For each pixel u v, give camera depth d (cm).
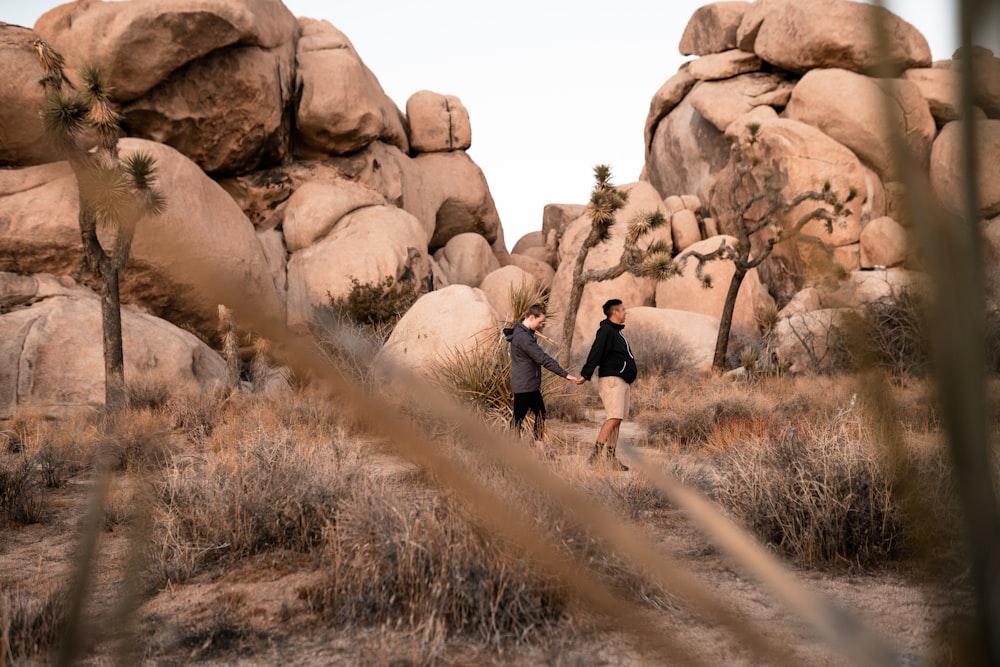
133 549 35
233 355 1371
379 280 2669
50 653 254
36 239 1934
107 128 870
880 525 413
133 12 2320
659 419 998
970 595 22
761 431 745
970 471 22
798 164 2731
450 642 293
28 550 438
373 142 3269
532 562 301
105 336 1264
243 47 2652
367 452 446
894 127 24
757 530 441
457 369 998
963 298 23
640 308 2561
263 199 2858
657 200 3288
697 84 3566
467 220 3750
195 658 285
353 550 351
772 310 1853
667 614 215
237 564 404
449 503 329
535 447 579
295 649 294
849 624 23
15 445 884
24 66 960
